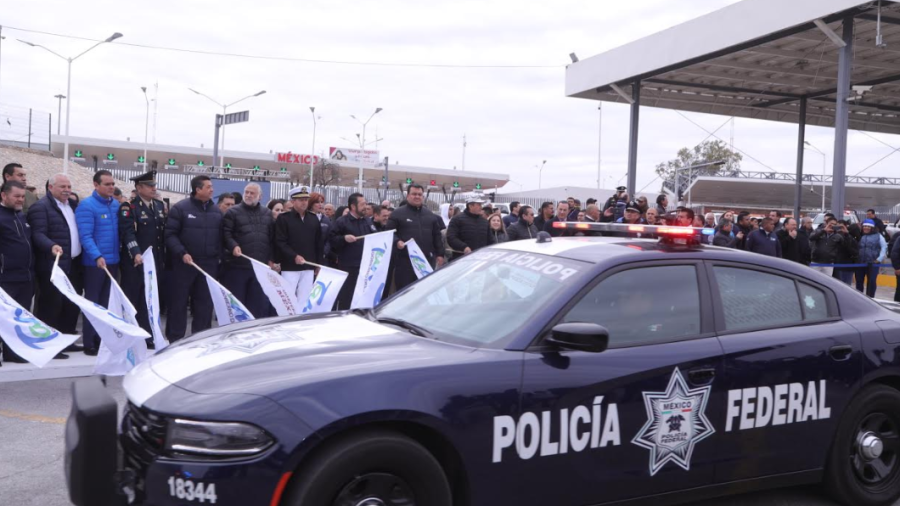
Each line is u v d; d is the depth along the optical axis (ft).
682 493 12.12
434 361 10.77
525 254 13.87
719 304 12.92
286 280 27.78
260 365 10.64
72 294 21.20
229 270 28.07
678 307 12.61
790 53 79.05
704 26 70.69
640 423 11.62
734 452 12.46
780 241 45.93
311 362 10.69
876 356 13.75
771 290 13.60
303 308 27.30
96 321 21.09
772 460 12.84
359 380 10.14
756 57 81.35
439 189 242.78
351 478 9.80
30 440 16.80
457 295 13.34
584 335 10.89
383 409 9.92
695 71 87.81
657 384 11.73
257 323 13.69
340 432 9.95
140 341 22.61
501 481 10.69
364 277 29.81
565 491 11.16
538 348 11.32
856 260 50.31
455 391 10.46
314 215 29.78
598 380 11.32
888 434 14.15
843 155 63.52
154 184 27.48
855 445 13.78
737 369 12.42
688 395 11.99
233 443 9.46
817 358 13.15
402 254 32.17
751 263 13.61
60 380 22.57
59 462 15.44
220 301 25.22
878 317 14.30
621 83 86.28
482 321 12.15
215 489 9.35
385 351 11.21
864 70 87.61
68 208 25.77
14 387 21.50
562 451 11.07
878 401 13.79
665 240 13.55
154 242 27.40
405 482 10.16
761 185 181.16
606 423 11.37
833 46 76.74
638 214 33.17
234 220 27.94
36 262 24.91
